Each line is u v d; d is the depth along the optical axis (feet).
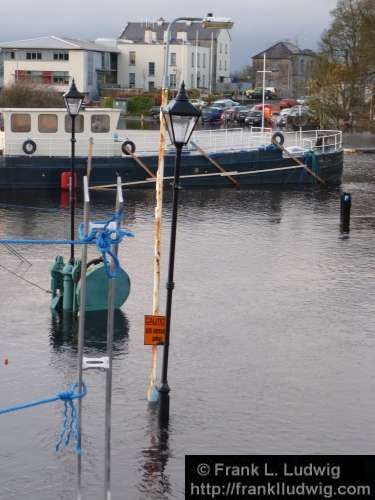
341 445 50.70
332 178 172.86
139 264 96.17
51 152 152.25
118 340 68.64
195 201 146.30
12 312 75.72
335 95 303.27
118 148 155.63
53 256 98.48
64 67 386.73
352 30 330.95
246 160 163.53
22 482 45.70
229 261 99.19
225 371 62.39
